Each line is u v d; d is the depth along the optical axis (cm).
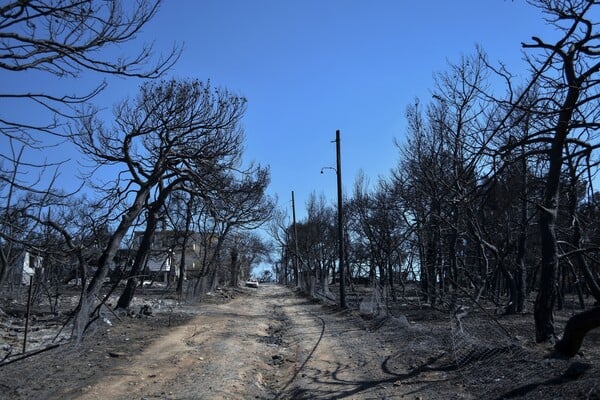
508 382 830
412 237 2527
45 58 658
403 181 2467
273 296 5247
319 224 6844
